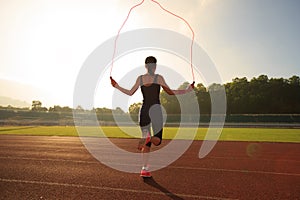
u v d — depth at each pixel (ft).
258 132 68.85
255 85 212.23
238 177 16.70
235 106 208.85
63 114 169.17
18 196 12.52
